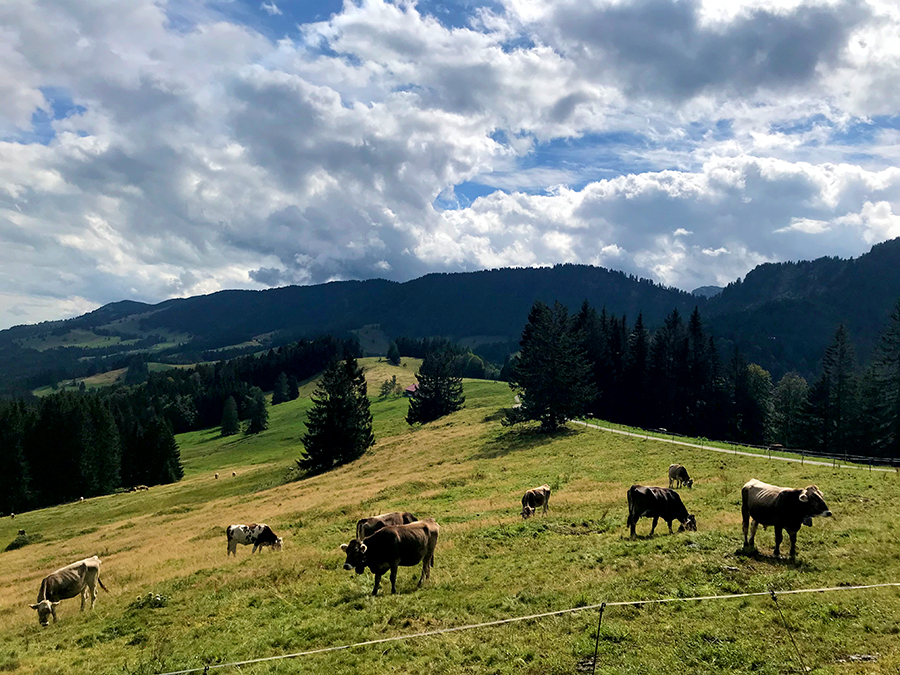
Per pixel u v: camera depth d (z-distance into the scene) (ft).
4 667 45.24
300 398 617.21
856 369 272.10
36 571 120.67
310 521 114.42
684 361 301.84
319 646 41.83
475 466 168.45
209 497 244.42
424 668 35.99
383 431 364.38
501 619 42.45
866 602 37.96
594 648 35.73
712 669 32.01
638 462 147.23
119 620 55.62
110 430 335.47
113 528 181.78
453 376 383.86
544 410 232.12
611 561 55.01
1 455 288.10
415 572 60.08
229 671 38.81
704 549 55.57
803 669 30.94
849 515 68.18
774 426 329.72
